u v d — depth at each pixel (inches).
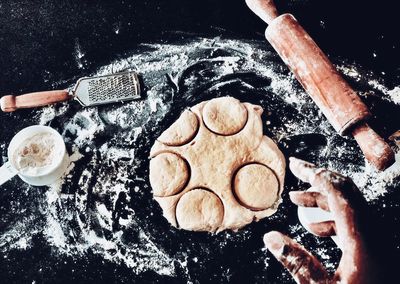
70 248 24.4
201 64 26.4
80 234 24.5
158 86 26.1
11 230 24.6
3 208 24.9
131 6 27.4
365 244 16.9
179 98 25.9
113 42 26.9
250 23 27.0
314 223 18.8
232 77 26.1
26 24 27.3
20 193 25.0
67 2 27.5
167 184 23.5
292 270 16.7
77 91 25.4
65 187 25.0
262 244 24.0
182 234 24.2
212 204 23.1
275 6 26.5
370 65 26.3
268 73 26.1
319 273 16.6
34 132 24.2
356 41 26.6
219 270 23.8
